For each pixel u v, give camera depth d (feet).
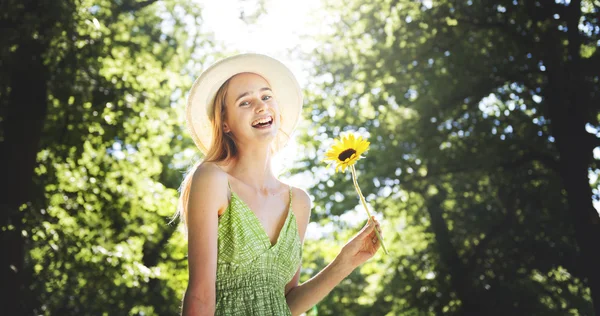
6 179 37.42
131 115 42.34
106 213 44.55
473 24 51.90
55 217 41.65
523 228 59.00
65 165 43.19
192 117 9.98
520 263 60.23
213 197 9.17
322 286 10.35
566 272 61.72
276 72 10.09
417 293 64.75
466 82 52.01
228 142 9.93
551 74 49.70
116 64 43.70
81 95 38.86
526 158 53.62
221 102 9.90
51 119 41.37
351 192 57.52
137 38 51.70
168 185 61.31
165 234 56.03
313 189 57.62
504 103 55.67
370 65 54.03
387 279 68.08
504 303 60.70
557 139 50.11
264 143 9.78
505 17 51.21
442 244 63.10
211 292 8.89
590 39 50.47
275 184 10.13
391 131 56.49
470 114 55.93
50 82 38.27
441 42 52.44
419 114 54.44
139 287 48.37
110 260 41.96
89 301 44.14
